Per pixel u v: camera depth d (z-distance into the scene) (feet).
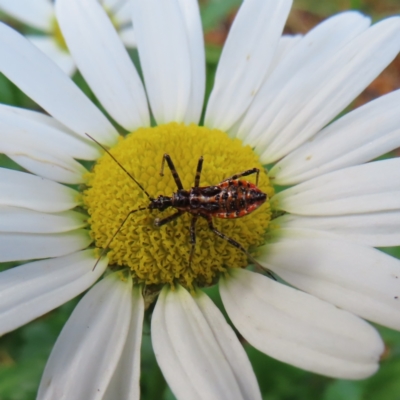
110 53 0.21
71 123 0.20
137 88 0.21
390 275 0.16
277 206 0.19
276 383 0.24
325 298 0.16
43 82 0.19
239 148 0.19
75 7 0.21
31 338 0.24
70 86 0.20
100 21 0.21
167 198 0.17
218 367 0.15
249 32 0.21
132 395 0.15
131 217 0.17
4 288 0.15
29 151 0.18
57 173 0.18
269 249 0.18
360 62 0.19
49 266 0.17
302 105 0.19
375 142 0.18
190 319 0.16
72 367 0.15
